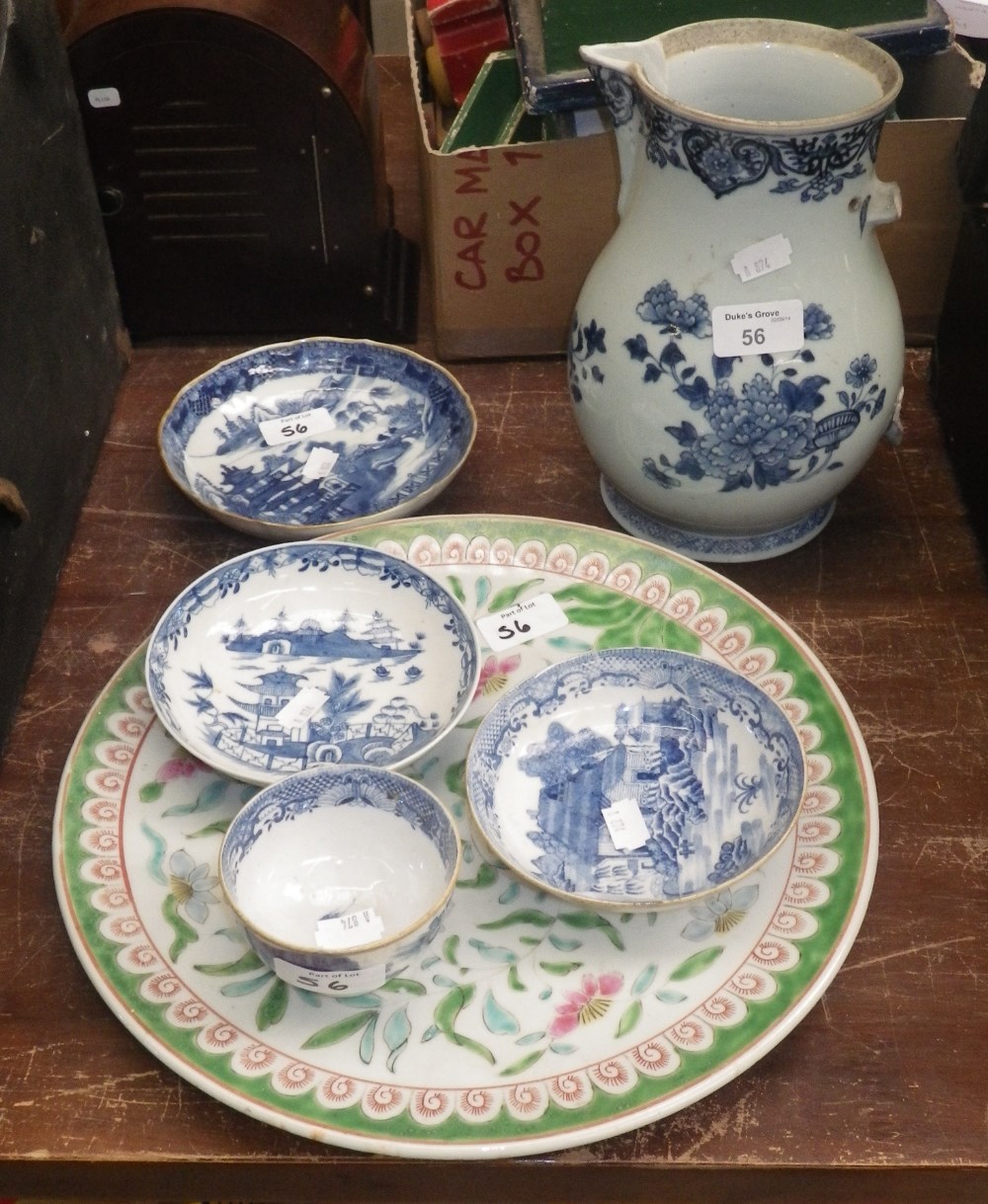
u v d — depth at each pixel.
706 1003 0.65
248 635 0.84
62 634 0.88
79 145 0.99
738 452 0.81
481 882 0.71
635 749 0.77
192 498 0.91
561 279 1.05
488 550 0.89
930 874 0.74
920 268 1.05
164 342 1.15
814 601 0.90
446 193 1.00
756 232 0.76
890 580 0.92
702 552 0.92
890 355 0.82
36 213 0.89
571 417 1.06
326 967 0.61
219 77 0.99
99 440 1.03
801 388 0.79
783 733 0.73
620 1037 0.63
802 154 0.73
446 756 0.78
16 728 0.82
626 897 0.70
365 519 0.90
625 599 0.86
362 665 0.82
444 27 1.15
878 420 0.83
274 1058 0.62
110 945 0.67
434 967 0.67
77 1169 0.63
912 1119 0.63
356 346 1.06
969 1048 0.66
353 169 1.05
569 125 0.97
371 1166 0.62
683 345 0.79
